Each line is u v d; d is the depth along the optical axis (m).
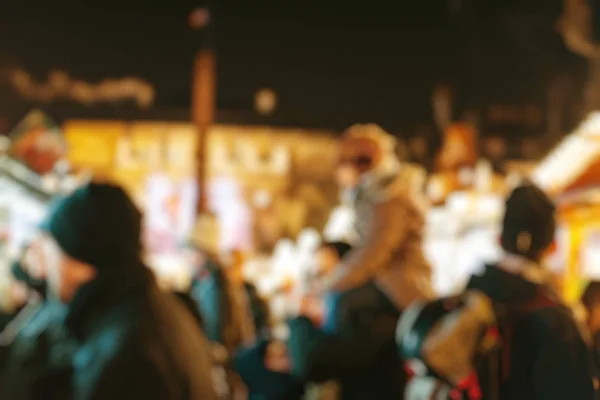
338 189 21.16
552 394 3.71
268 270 10.70
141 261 2.57
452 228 10.27
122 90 23.22
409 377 5.12
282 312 9.59
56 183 5.49
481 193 11.45
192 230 6.96
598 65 23.16
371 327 5.24
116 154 19.94
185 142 19.95
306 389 5.83
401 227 5.36
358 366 5.25
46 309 2.96
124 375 2.37
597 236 8.60
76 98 22.80
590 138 8.55
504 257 3.92
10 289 4.64
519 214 3.90
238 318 6.88
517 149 22.89
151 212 18.91
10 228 5.15
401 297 5.31
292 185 21.17
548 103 23.42
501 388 3.79
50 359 2.72
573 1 23.41
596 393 3.88
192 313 3.45
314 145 21.66
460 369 3.76
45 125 5.61
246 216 20.59
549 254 3.99
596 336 4.55
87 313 2.49
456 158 14.05
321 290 5.56
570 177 8.57
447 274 10.12
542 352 3.73
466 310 3.78
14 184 5.28
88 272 2.54
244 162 21.05
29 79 22.73
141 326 2.44
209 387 2.53
